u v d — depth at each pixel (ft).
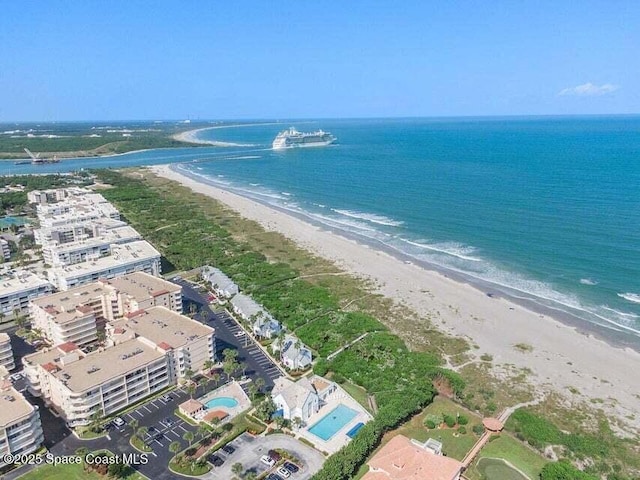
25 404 328.29
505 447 334.85
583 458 321.73
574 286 580.71
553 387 400.67
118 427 355.56
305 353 442.91
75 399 347.77
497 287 594.24
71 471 311.68
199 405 372.17
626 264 626.64
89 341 476.13
